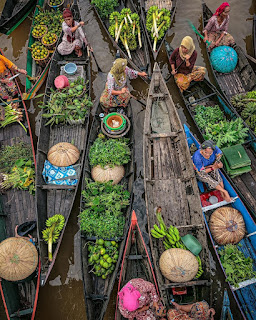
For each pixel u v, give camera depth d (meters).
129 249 5.52
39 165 6.28
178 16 9.30
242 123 6.64
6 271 5.11
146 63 7.84
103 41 9.00
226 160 6.16
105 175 6.20
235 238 5.57
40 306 5.75
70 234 6.36
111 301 5.67
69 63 7.46
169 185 6.22
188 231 5.75
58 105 6.82
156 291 5.09
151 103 6.88
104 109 7.17
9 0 8.91
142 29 8.38
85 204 5.93
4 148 7.05
